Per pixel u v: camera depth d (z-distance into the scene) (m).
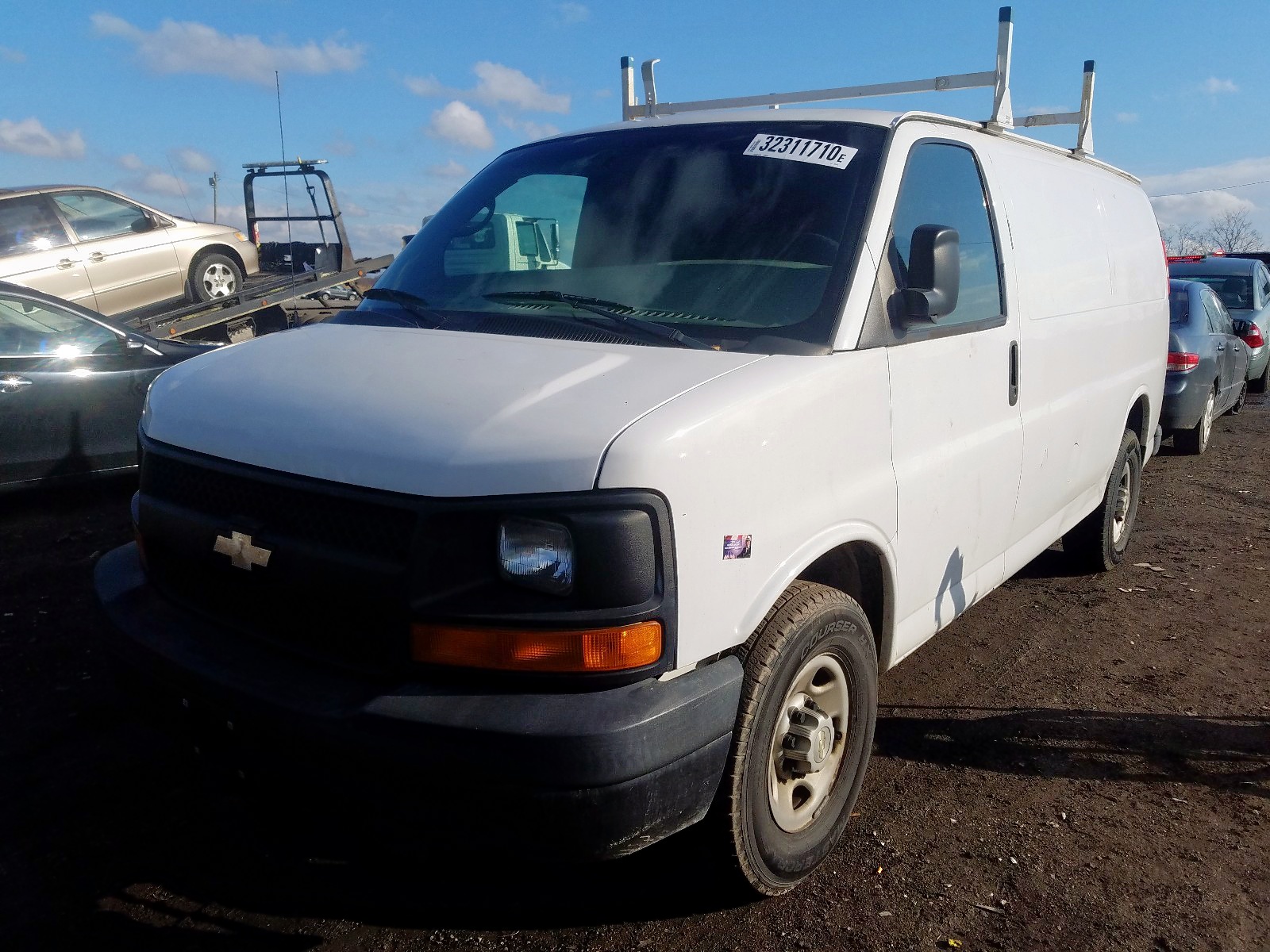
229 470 2.65
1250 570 6.36
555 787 2.19
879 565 3.23
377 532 2.39
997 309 3.88
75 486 7.07
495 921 2.83
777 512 2.66
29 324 6.86
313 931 2.77
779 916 2.86
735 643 2.56
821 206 3.25
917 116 3.66
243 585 2.66
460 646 2.31
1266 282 15.00
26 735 3.80
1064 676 4.63
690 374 2.66
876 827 3.34
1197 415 10.00
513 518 2.28
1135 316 5.60
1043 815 3.43
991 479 3.86
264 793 2.56
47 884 2.93
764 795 2.72
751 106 4.66
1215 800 3.55
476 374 2.69
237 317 11.48
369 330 3.29
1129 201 5.80
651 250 3.32
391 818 2.32
